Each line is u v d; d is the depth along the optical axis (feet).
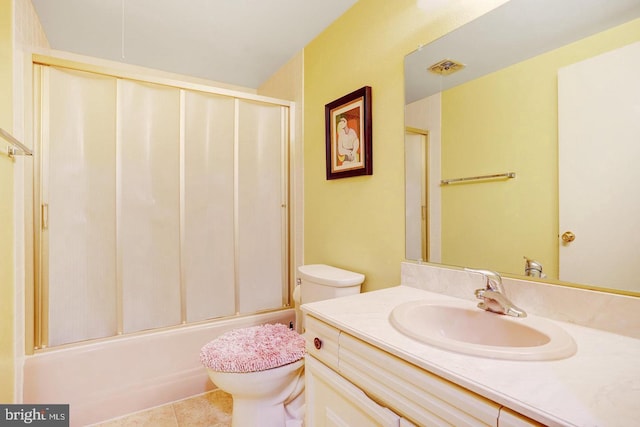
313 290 5.14
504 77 3.27
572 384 1.82
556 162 2.88
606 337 2.48
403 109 4.40
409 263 4.26
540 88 3.00
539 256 3.01
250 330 5.06
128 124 5.61
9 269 4.21
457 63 3.71
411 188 4.29
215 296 6.37
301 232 6.95
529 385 1.81
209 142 6.37
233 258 6.59
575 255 2.77
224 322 6.30
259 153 6.94
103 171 5.37
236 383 4.08
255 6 5.37
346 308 3.34
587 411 1.56
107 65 7.49
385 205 4.71
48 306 4.94
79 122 5.20
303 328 5.97
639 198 2.42
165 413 5.33
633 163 2.44
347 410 2.83
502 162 3.29
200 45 6.72
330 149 5.82
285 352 4.31
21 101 4.63
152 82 5.77
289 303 7.25
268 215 7.04
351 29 5.37
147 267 5.73
